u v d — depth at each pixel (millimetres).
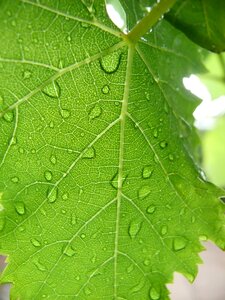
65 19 102
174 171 121
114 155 114
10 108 103
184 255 122
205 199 122
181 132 127
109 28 107
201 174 125
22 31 98
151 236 121
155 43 119
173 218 121
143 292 121
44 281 116
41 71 102
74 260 117
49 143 108
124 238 119
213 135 211
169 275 122
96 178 114
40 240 114
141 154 117
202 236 123
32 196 110
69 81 106
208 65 147
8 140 105
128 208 118
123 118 113
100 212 116
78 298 118
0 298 184
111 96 111
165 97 122
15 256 113
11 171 107
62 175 111
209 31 113
